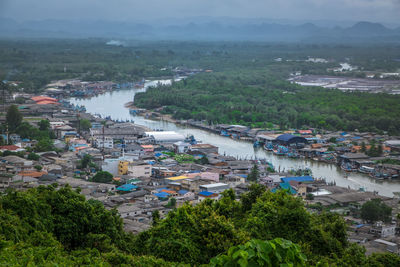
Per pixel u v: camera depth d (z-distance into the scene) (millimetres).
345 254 92000
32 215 88750
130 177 195375
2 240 74062
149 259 78875
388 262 92188
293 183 192250
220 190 179375
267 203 98562
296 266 41312
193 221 88750
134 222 141875
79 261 76188
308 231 94000
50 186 101250
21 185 173875
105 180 189875
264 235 91312
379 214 150250
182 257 82688
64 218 93500
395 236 139750
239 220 104188
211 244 83625
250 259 40250
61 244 87625
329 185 196250
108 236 94812
